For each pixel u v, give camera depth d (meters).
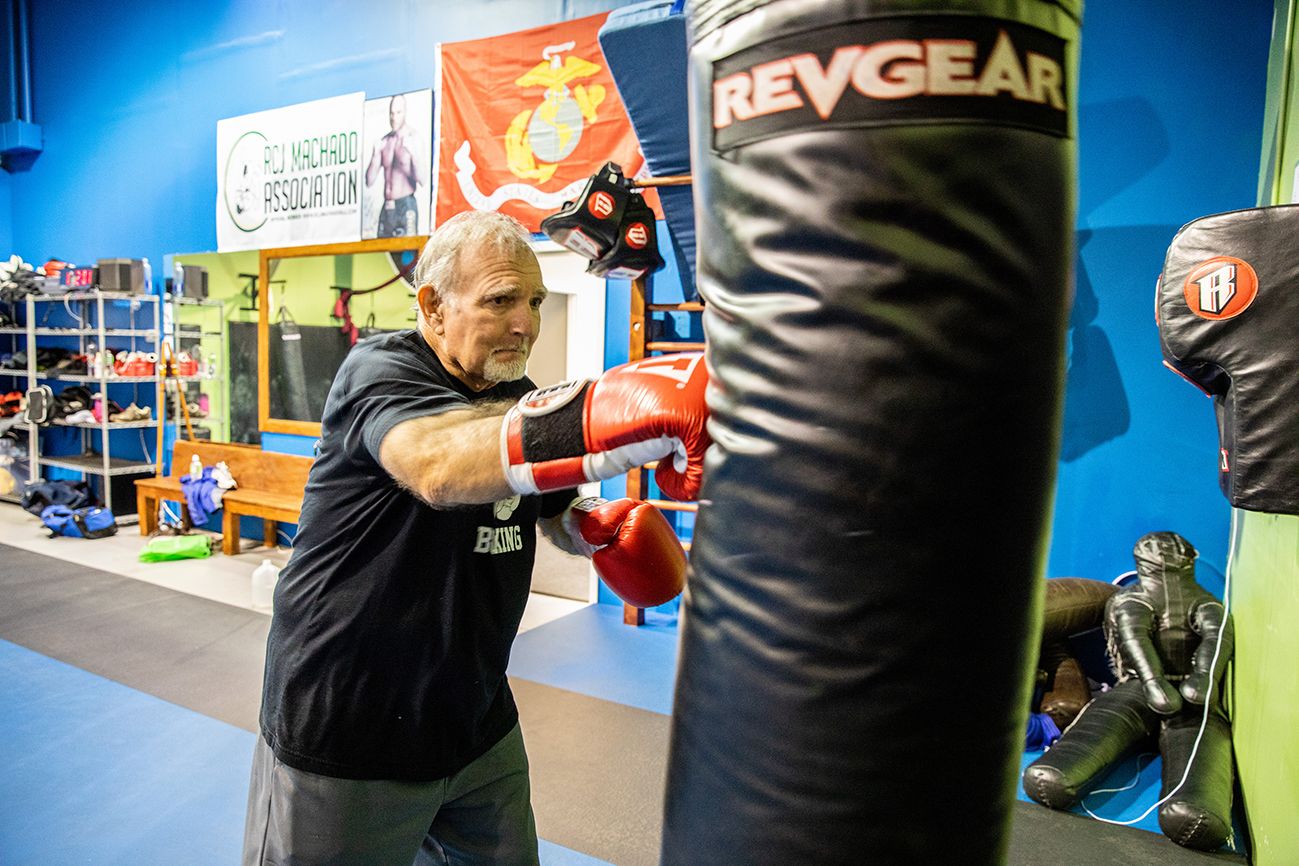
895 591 0.58
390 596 1.13
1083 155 3.25
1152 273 3.17
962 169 0.55
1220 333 1.26
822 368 0.58
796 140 0.58
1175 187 3.12
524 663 3.52
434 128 4.82
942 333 0.56
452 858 1.37
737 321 0.63
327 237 5.30
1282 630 1.90
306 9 5.34
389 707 1.14
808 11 0.58
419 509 1.12
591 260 3.63
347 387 1.12
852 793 0.59
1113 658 2.92
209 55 5.84
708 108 0.65
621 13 3.23
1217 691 2.65
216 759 2.61
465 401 1.04
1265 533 2.23
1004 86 0.56
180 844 2.15
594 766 2.61
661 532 1.32
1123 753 2.62
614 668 3.47
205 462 5.76
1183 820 2.13
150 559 5.09
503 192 4.58
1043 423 0.61
